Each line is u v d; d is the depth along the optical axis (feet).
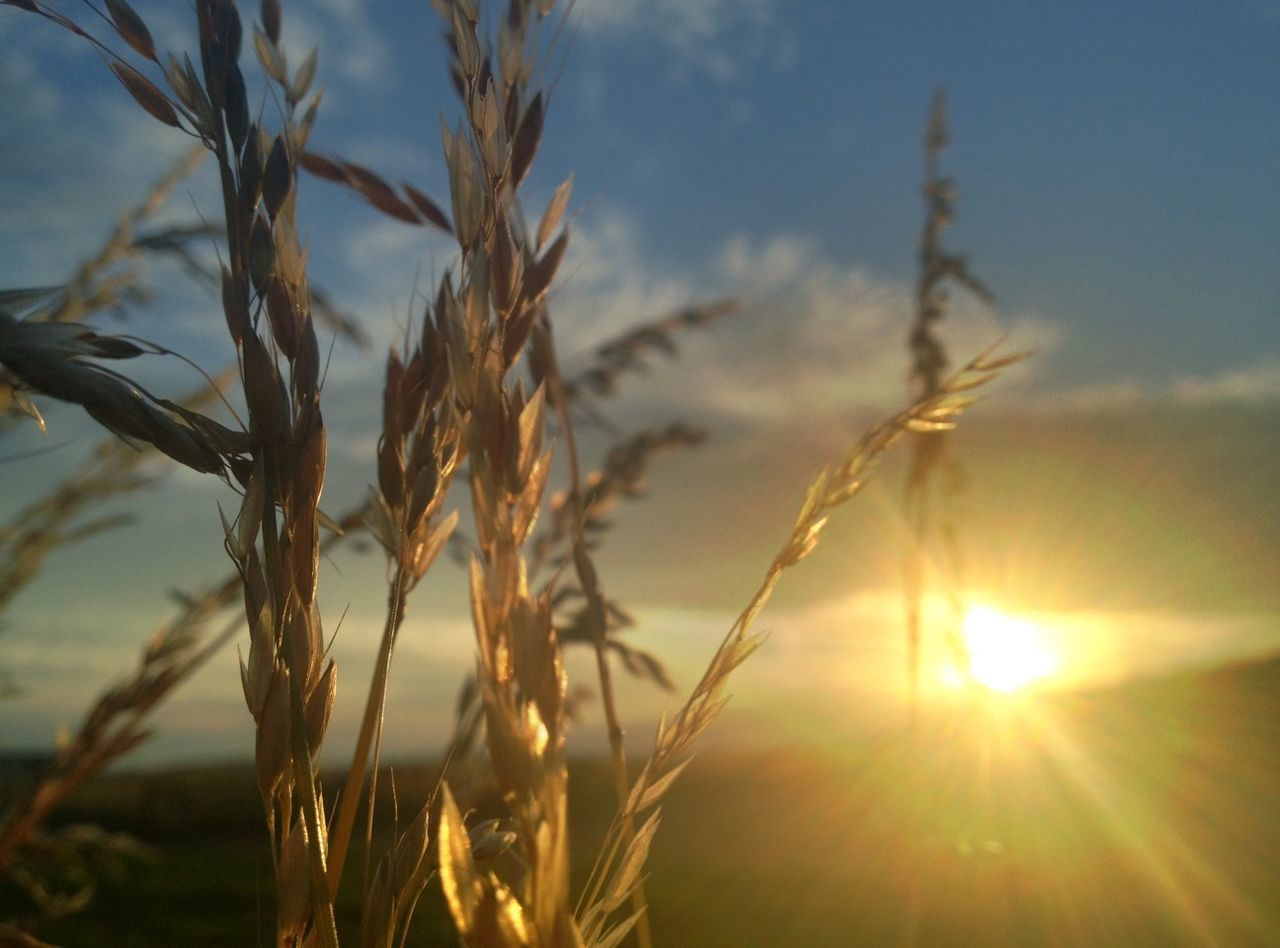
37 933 1.39
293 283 0.47
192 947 2.60
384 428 0.48
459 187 0.44
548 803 0.33
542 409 0.38
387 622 0.47
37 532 1.35
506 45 0.49
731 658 0.47
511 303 0.43
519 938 0.34
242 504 0.43
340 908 2.36
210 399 1.09
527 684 0.34
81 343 0.39
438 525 0.50
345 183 0.59
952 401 0.49
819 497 0.49
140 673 1.15
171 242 0.81
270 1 0.48
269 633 0.43
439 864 0.35
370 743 0.46
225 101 0.46
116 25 0.46
